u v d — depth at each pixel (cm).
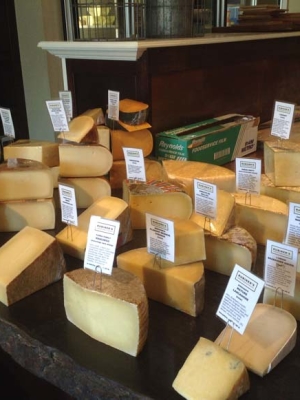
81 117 170
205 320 106
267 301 106
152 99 190
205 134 192
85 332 103
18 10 288
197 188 124
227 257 122
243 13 277
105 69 195
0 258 120
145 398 85
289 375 89
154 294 112
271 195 149
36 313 111
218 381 83
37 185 146
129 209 140
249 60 239
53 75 298
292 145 151
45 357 100
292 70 281
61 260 124
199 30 226
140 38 195
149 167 176
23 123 314
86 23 226
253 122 219
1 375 146
